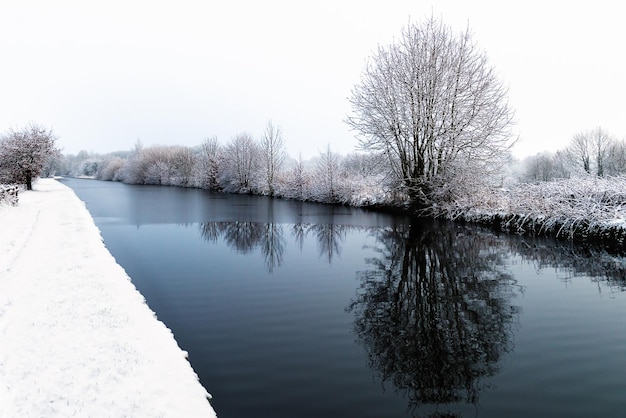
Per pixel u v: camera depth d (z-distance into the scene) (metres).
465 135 22.95
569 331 7.11
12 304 7.34
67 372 5.08
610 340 6.72
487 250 13.96
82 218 18.83
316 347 6.48
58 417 4.21
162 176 73.44
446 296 9.08
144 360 5.44
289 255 13.38
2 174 35.50
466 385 5.38
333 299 8.87
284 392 5.15
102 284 8.48
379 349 6.43
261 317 7.78
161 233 17.72
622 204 14.38
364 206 29.70
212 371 5.66
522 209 17.41
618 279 10.20
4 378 4.92
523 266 11.66
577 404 4.91
